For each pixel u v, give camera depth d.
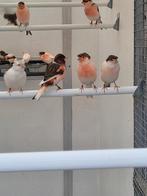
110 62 1.29
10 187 2.44
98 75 2.27
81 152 0.48
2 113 2.39
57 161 0.47
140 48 1.34
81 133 2.41
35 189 2.44
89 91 1.24
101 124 2.33
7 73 1.29
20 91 1.24
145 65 1.28
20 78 1.29
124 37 1.62
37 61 2.23
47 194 2.44
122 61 1.67
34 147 2.42
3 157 0.47
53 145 2.41
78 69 1.33
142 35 1.31
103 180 2.29
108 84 1.33
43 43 2.32
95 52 2.33
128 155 0.47
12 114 2.39
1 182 2.44
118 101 1.81
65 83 2.29
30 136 2.41
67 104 2.38
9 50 2.32
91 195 2.44
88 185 2.44
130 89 1.28
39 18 2.29
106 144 2.16
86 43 2.32
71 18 2.28
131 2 1.49
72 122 2.40
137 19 1.37
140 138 1.34
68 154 0.47
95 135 2.41
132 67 1.48
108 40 2.01
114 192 1.96
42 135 2.41
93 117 2.40
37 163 0.47
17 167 0.46
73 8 2.28
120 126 1.77
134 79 1.41
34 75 2.23
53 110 2.40
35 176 2.44
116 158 0.47
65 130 2.40
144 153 0.48
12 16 2.12
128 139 1.59
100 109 2.36
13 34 2.31
